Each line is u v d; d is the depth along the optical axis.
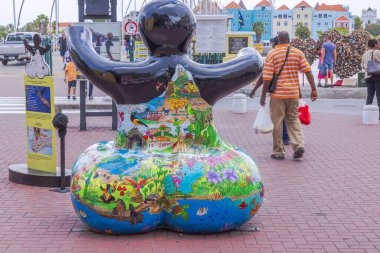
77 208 5.56
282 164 9.26
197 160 5.48
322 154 10.12
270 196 7.30
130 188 5.34
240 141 11.49
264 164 9.26
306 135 12.27
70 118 14.95
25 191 7.50
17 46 39.47
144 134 5.59
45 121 7.81
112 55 12.35
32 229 5.93
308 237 5.72
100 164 5.49
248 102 19.02
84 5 12.48
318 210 6.68
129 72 5.45
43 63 7.69
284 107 9.36
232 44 23.94
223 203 5.42
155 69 5.49
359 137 11.99
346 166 9.13
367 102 14.30
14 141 11.57
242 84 5.64
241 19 50.00
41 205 6.84
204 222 5.47
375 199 7.18
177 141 5.58
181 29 5.48
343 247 5.46
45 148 7.89
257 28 104.50
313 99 9.31
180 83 5.53
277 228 5.98
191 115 5.60
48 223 6.13
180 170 5.41
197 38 22.94
